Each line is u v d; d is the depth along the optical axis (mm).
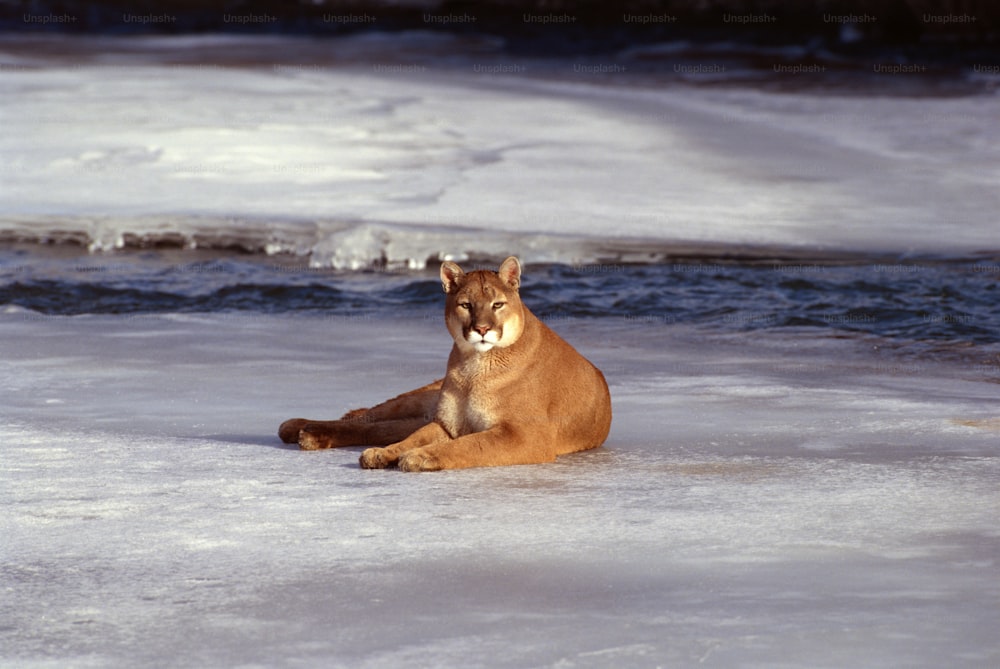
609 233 43125
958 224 47312
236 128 62781
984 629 9711
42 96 69750
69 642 9523
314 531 12539
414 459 15266
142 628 9812
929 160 60688
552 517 13102
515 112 70688
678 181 54812
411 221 44250
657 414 19469
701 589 10711
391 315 30281
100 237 41469
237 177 52969
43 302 31734
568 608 10227
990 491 14266
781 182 55156
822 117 71438
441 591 10664
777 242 42656
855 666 8992
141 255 39750
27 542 12164
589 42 99312
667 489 14422
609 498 13961
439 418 16531
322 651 9305
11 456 16125
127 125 62656
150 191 49812
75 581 10961
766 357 25344
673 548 11945
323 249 39531
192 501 13781
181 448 16719
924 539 12258
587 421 16812
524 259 39250
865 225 46719
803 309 31547
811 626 9789
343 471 15398
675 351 26031
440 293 33344
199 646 9422
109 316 29578
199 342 26156
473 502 13766
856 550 11875
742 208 49469
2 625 9891
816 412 19516
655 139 64188
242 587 10789
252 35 103938
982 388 22031
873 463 15836
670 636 9578
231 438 17484
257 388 21281
